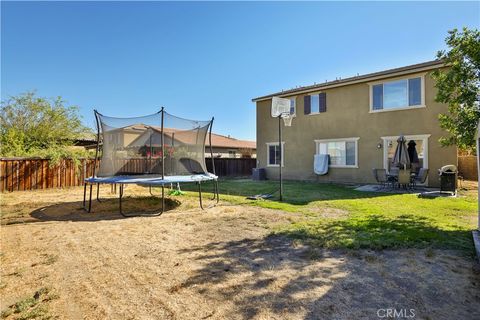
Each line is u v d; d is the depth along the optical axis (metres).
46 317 2.43
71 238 4.89
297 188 12.09
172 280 3.16
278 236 4.88
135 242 4.64
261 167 17.94
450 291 2.80
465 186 11.77
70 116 16.59
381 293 2.78
